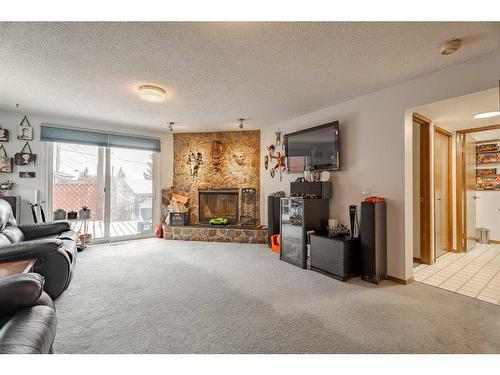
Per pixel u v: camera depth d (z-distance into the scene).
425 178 3.35
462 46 1.98
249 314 1.95
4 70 2.43
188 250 4.03
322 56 2.16
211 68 2.39
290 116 4.01
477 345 1.58
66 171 4.34
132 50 2.07
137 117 4.08
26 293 1.13
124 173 4.91
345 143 3.28
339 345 1.56
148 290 2.41
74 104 3.43
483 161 4.94
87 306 2.08
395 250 2.71
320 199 3.33
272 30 1.79
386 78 2.59
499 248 4.30
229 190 5.04
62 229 3.25
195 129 4.94
